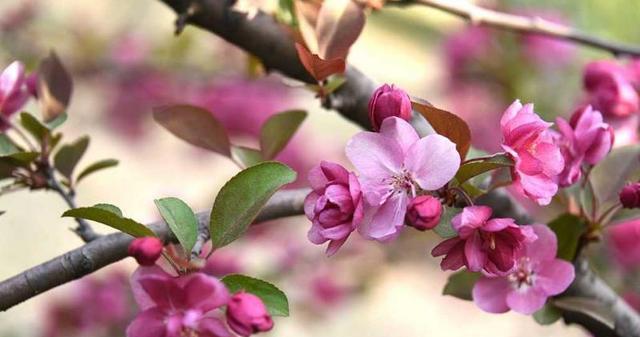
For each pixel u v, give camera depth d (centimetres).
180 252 76
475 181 77
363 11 82
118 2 179
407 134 72
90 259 77
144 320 70
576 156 79
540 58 154
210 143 85
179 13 88
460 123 73
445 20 223
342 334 213
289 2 86
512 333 219
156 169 236
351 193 71
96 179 238
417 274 204
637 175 84
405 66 229
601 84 97
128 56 163
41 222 234
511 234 71
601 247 122
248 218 73
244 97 153
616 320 85
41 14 163
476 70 159
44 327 143
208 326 69
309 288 160
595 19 167
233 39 88
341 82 83
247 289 71
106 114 171
